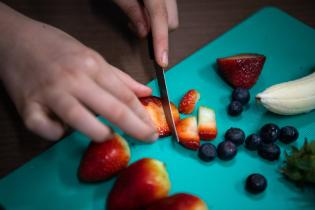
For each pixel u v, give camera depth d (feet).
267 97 1.11
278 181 1.03
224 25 1.39
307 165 0.97
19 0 1.37
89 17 1.34
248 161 1.06
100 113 0.93
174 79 1.22
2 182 0.99
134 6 1.25
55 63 0.98
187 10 1.42
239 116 1.15
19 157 1.04
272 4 1.47
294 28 1.38
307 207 0.99
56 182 1.00
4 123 1.08
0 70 1.05
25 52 1.03
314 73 1.19
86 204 0.97
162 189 0.92
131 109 0.99
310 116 1.16
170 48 1.31
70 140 1.06
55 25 1.31
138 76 1.21
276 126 1.08
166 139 1.08
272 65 1.28
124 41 1.29
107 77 0.99
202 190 1.01
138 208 0.92
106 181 1.00
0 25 1.10
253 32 1.36
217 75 1.24
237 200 1.00
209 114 1.11
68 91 0.93
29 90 0.96
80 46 1.06
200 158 1.05
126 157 0.98
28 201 0.97
